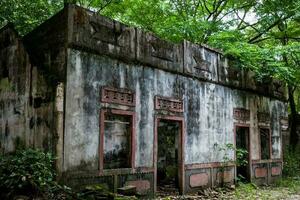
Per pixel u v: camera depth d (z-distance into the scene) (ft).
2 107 31.55
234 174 42.57
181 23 50.98
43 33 28.53
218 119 40.75
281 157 53.98
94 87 27.55
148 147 31.58
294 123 67.36
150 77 32.50
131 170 29.71
